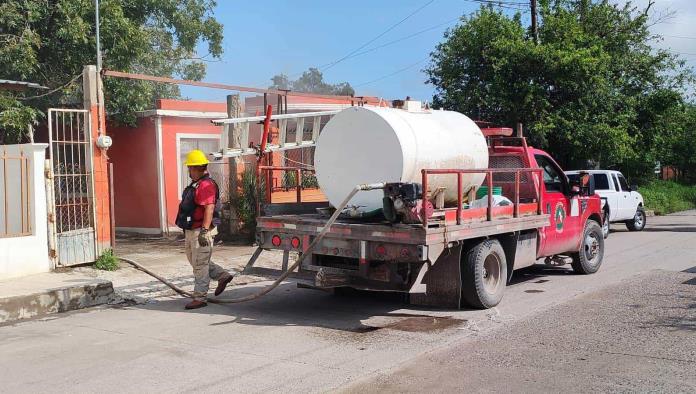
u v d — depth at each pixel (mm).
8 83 10867
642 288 9320
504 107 19047
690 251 13711
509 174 9297
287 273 7668
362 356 6020
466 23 20312
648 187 29453
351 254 7457
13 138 14141
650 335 6645
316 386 5156
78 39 14336
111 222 10938
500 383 5191
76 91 15211
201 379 5355
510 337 6672
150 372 5562
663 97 22109
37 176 9867
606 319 7398
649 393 4906
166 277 10422
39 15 14055
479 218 7855
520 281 10234
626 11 22250
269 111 9797
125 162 16781
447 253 7707
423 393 4973
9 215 10125
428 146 7902
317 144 8383
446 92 20453
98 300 8711
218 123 9672
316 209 9016
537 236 9383
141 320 7703
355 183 8016
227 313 8070
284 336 6816
